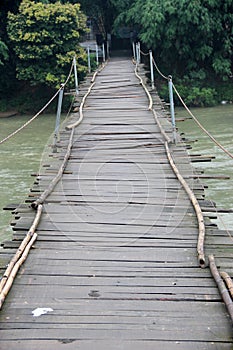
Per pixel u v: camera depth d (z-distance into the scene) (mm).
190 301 3473
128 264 4031
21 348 2971
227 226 7457
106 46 24188
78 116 9531
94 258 4137
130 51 24656
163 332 3117
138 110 9828
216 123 15844
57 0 20641
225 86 20828
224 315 3291
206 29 18875
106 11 23891
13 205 5387
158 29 19125
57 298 3523
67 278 3807
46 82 18594
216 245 4309
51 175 6297
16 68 18844
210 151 11906
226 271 3850
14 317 3287
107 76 14789
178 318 3268
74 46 18453
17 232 4629
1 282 3652
